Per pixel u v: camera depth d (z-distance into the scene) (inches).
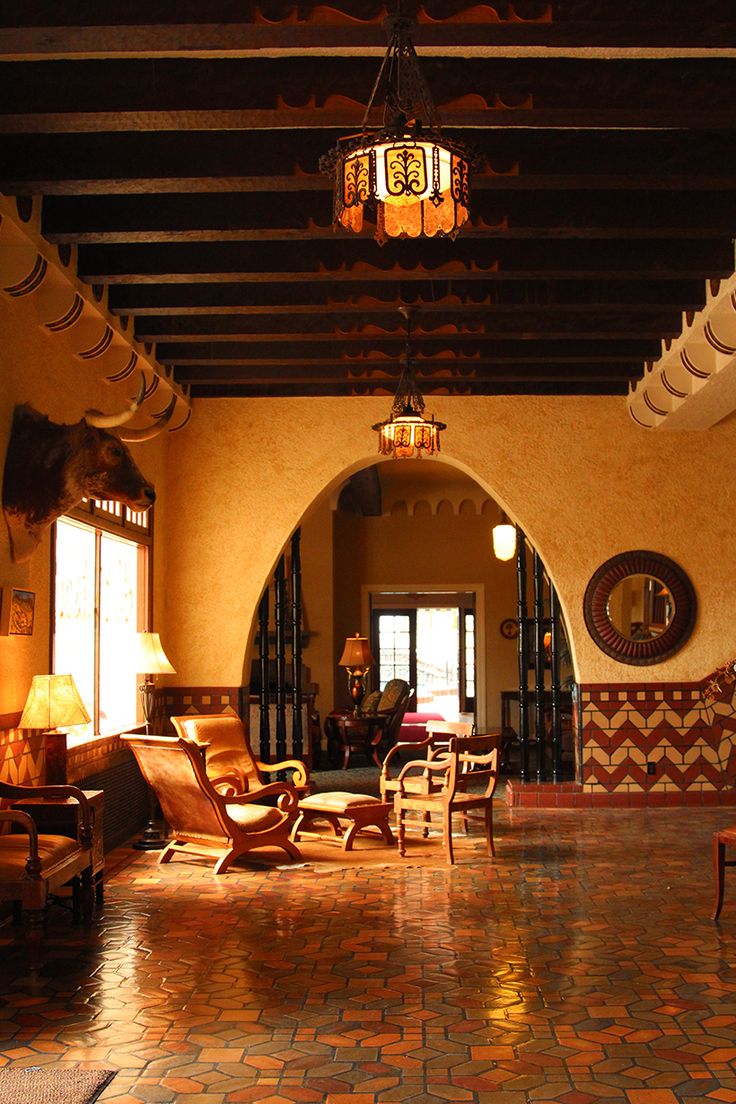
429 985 188.9
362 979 192.7
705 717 404.2
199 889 269.1
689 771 403.9
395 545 718.5
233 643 404.8
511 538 493.4
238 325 327.3
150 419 374.3
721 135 222.7
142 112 188.1
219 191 228.4
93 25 159.2
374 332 327.3
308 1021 170.7
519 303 303.9
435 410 410.3
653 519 406.9
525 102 190.2
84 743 292.2
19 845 214.7
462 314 325.7
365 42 165.2
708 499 406.9
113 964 203.0
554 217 249.0
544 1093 142.3
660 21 161.5
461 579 715.4
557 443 408.8
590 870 289.4
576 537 406.9
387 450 326.0
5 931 228.7
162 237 247.8
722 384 329.4
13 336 240.7
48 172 217.9
